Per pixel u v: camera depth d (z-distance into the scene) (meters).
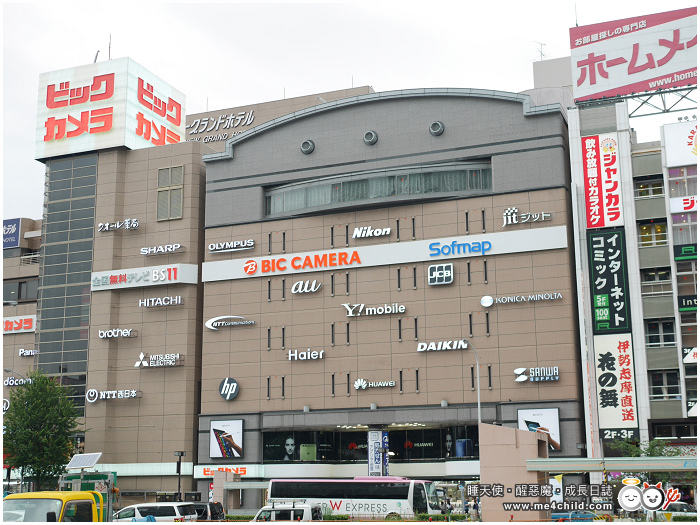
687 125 76.25
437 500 63.38
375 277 83.88
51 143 101.56
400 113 86.50
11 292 108.50
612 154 78.00
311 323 85.44
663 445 66.50
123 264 95.62
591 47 82.00
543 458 50.34
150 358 91.62
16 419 81.88
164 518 53.34
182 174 95.94
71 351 95.38
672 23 79.94
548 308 77.12
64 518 22.84
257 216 90.56
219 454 85.94
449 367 79.19
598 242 76.38
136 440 90.38
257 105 115.25
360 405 81.62
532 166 80.50
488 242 80.25
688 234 74.19
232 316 88.75
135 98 101.06
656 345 73.31
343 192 86.69
